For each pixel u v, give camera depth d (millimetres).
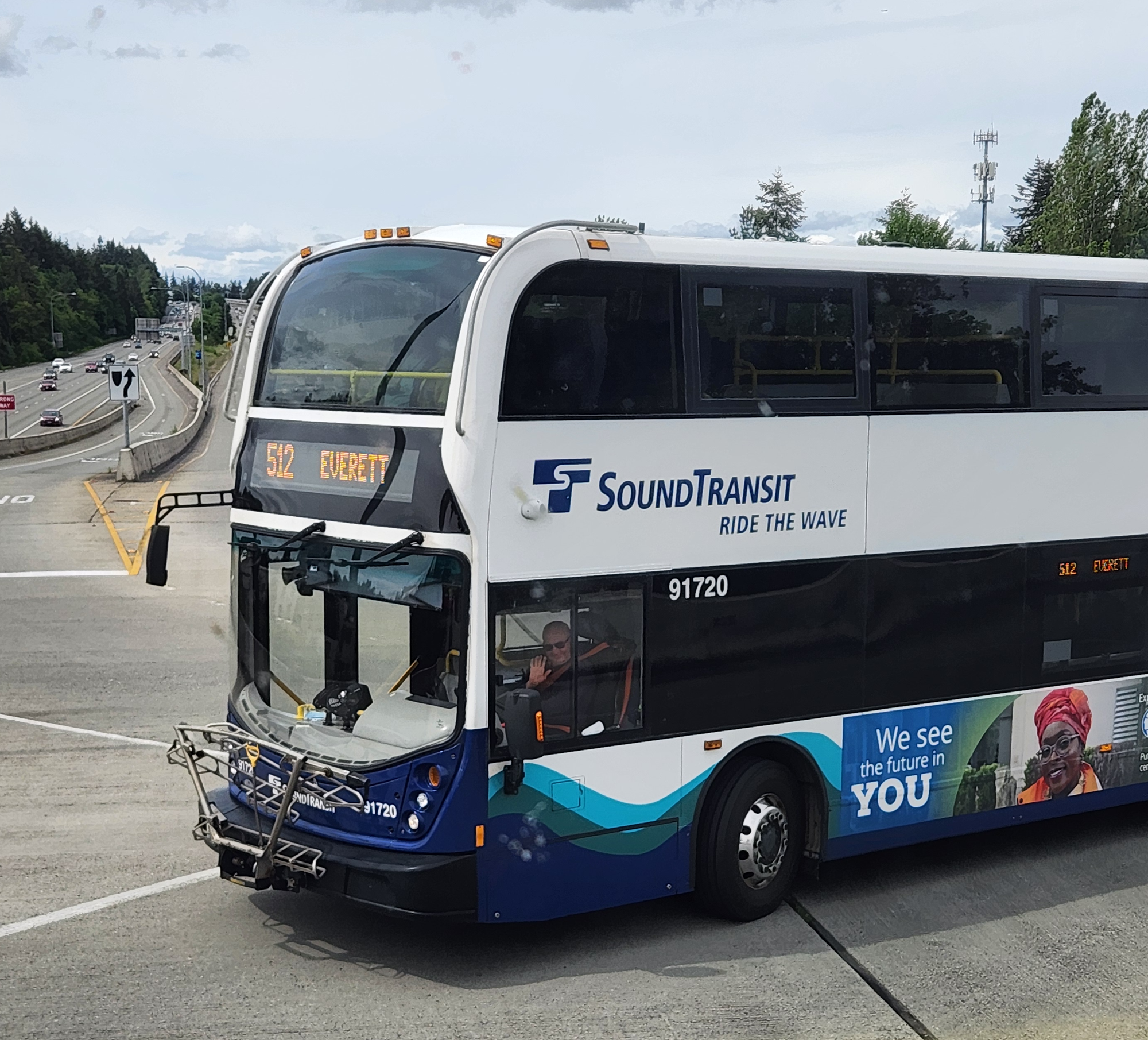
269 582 8055
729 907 8273
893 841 9047
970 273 9031
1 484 41156
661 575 7848
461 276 7398
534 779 7422
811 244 8484
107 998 6938
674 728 7973
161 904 8344
